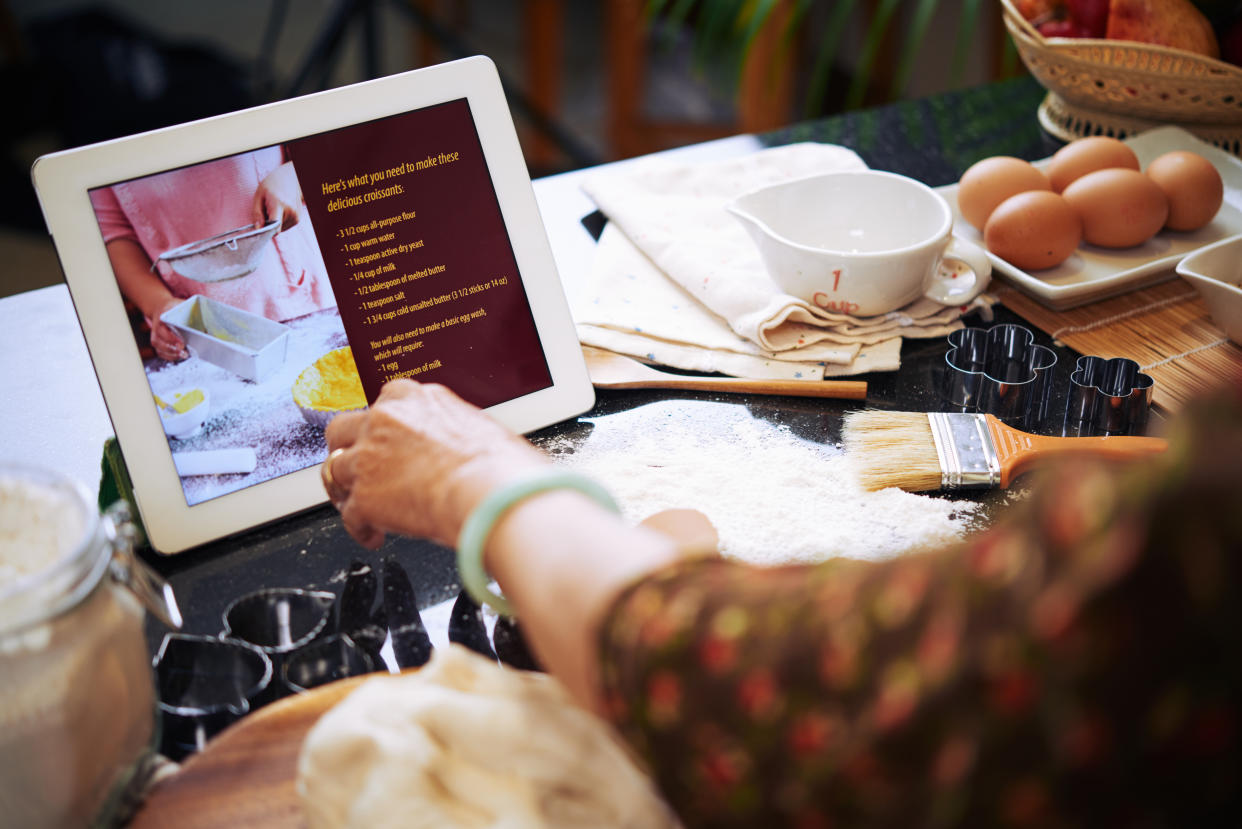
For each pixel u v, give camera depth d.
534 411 0.73
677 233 0.95
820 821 0.31
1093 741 0.27
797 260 0.81
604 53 3.54
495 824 0.41
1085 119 1.15
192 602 0.61
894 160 1.15
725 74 2.93
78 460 0.73
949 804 0.29
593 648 0.35
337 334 0.67
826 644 0.30
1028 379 0.81
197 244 0.63
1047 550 0.28
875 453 0.70
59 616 0.42
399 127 0.68
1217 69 1.00
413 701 0.45
